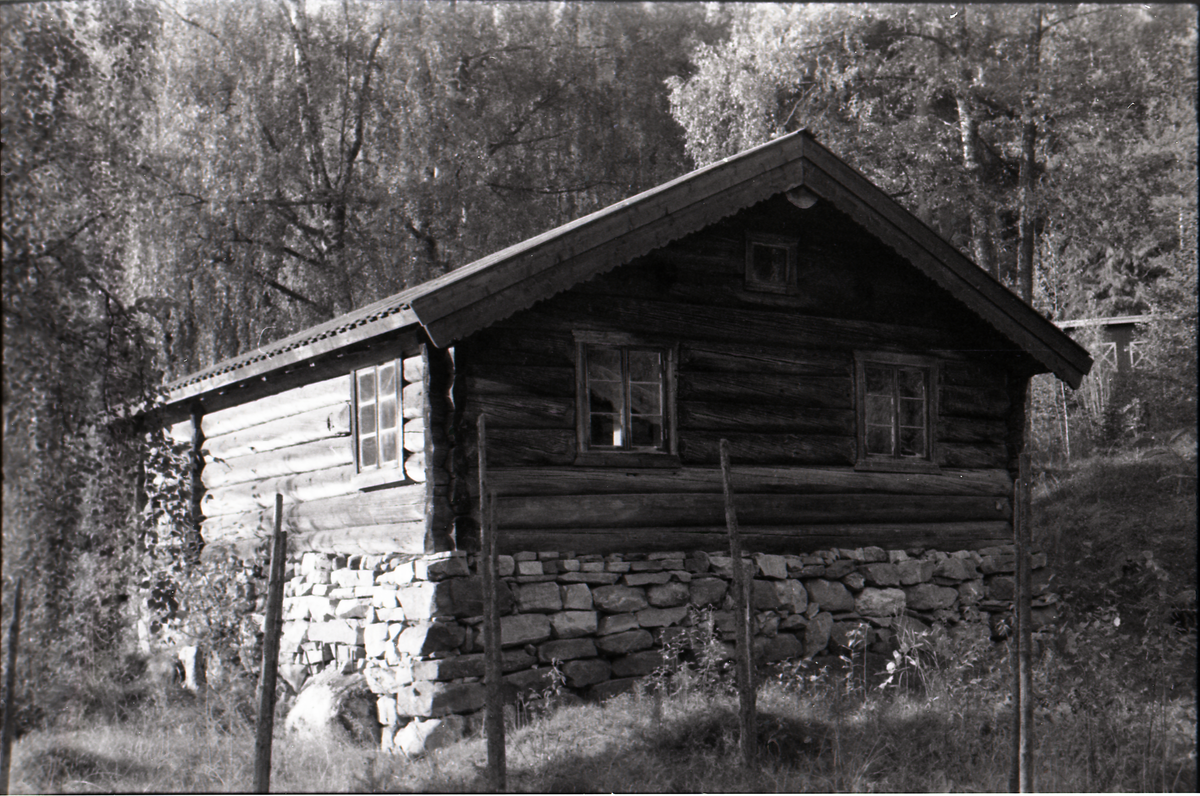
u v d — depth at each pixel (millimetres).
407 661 9203
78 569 9797
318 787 7648
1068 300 26812
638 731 8281
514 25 28906
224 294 26438
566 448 10055
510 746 8320
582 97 28906
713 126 24734
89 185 8320
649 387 10789
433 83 27625
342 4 28547
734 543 7551
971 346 12797
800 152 10883
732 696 9289
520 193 28750
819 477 11500
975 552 12422
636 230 9867
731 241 11227
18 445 7777
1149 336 19875
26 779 8125
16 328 7527
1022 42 23250
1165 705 8828
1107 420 20781
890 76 25375
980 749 7922
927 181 24406
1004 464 12984
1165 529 15859
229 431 13375
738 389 11133
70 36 8203
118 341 8531
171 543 11711
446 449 9609
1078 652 10188
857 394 11922
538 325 10031
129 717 10445
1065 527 16906
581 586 9820
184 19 26312
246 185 26000
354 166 28859
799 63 24266
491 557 7012
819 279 11773
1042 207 24297
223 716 10047
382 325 9438
